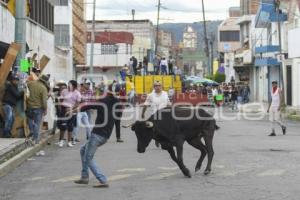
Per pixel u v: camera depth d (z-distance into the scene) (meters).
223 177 12.73
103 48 81.94
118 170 13.98
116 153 17.48
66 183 12.30
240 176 12.84
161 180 12.45
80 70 67.31
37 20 31.16
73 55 64.19
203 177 12.76
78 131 26.23
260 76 60.91
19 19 20.06
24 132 19.58
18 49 19.23
